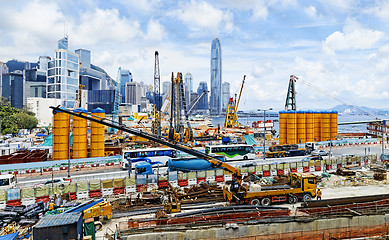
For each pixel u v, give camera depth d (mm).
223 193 29812
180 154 50688
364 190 33156
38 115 194875
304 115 77000
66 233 16609
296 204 27656
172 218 21250
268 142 90375
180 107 92875
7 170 41562
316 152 59875
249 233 20219
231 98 168375
